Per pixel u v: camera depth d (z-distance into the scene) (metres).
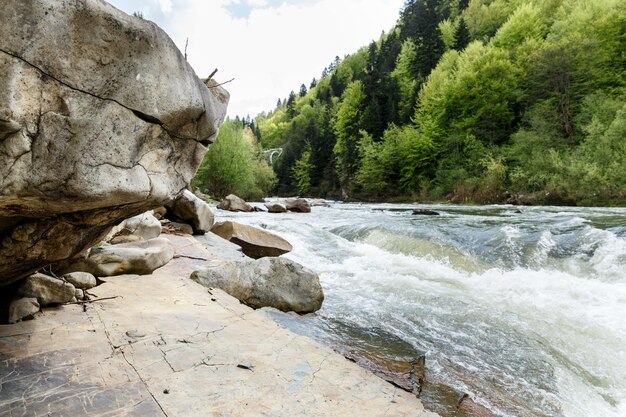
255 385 2.49
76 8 1.46
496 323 5.09
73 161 1.60
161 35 1.84
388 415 2.30
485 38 57.19
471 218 15.15
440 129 42.00
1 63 1.33
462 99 41.16
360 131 52.16
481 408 3.01
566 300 6.08
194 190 32.88
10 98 1.35
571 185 25.41
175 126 2.07
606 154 24.48
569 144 30.11
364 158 49.72
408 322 5.02
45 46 1.41
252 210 21.48
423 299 6.07
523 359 4.06
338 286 6.77
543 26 43.53
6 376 2.28
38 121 1.46
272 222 14.28
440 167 39.69
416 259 9.22
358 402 2.42
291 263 5.35
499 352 4.21
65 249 2.40
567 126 31.02
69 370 2.43
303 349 3.13
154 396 2.24
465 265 8.48
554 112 31.94
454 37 61.47
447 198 36.81
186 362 2.69
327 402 2.38
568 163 26.73
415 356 3.86
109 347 2.79
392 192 45.88
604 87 32.72
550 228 10.62
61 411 2.01
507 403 3.16
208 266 5.37
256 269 5.21
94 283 4.09
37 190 1.54
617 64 34.12
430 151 42.28
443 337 4.55
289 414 2.21
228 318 3.68
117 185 1.79
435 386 3.32
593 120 26.91
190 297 4.21
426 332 4.69
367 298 6.07
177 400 2.22
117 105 1.72
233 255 7.21
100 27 1.55
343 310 5.41
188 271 5.39
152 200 2.14
